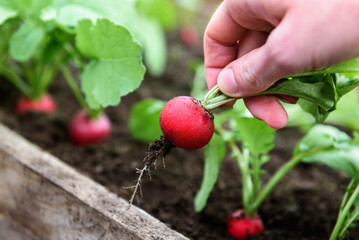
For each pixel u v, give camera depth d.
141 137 0.60
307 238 0.49
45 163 0.49
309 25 0.36
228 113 0.51
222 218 0.51
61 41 0.55
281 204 0.54
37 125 0.62
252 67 0.38
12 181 0.51
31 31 0.54
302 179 0.59
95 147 0.60
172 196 0.54
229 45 0.43
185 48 0.97
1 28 0.58
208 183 0.47
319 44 0.36
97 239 0.46
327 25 0.35
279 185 0.57
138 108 0.57
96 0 0.54
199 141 0.42
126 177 0.55
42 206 0.49
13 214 0.52
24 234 0.52
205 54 0.44
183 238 0.43
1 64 0.62
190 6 1.01
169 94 0.75
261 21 0.40
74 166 0.56
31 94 0.63
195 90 0.71
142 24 0.76
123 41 0.46
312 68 0.37
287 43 0.36
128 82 0.47
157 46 0.77
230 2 0.40
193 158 0.61
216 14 0.42
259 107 0.42
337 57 0.36
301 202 0.54
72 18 0.52
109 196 0.47
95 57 0.49
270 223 0.51
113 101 0.47
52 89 0.71
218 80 0.41
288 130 0.70
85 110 0.60
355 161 0.49
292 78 0.42
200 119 0.42
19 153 0.50
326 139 0.50
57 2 0.54
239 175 0.58
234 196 0.55
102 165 0.57
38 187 0.49
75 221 0.47
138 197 0.53
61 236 0.48
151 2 0.80
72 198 0.46
